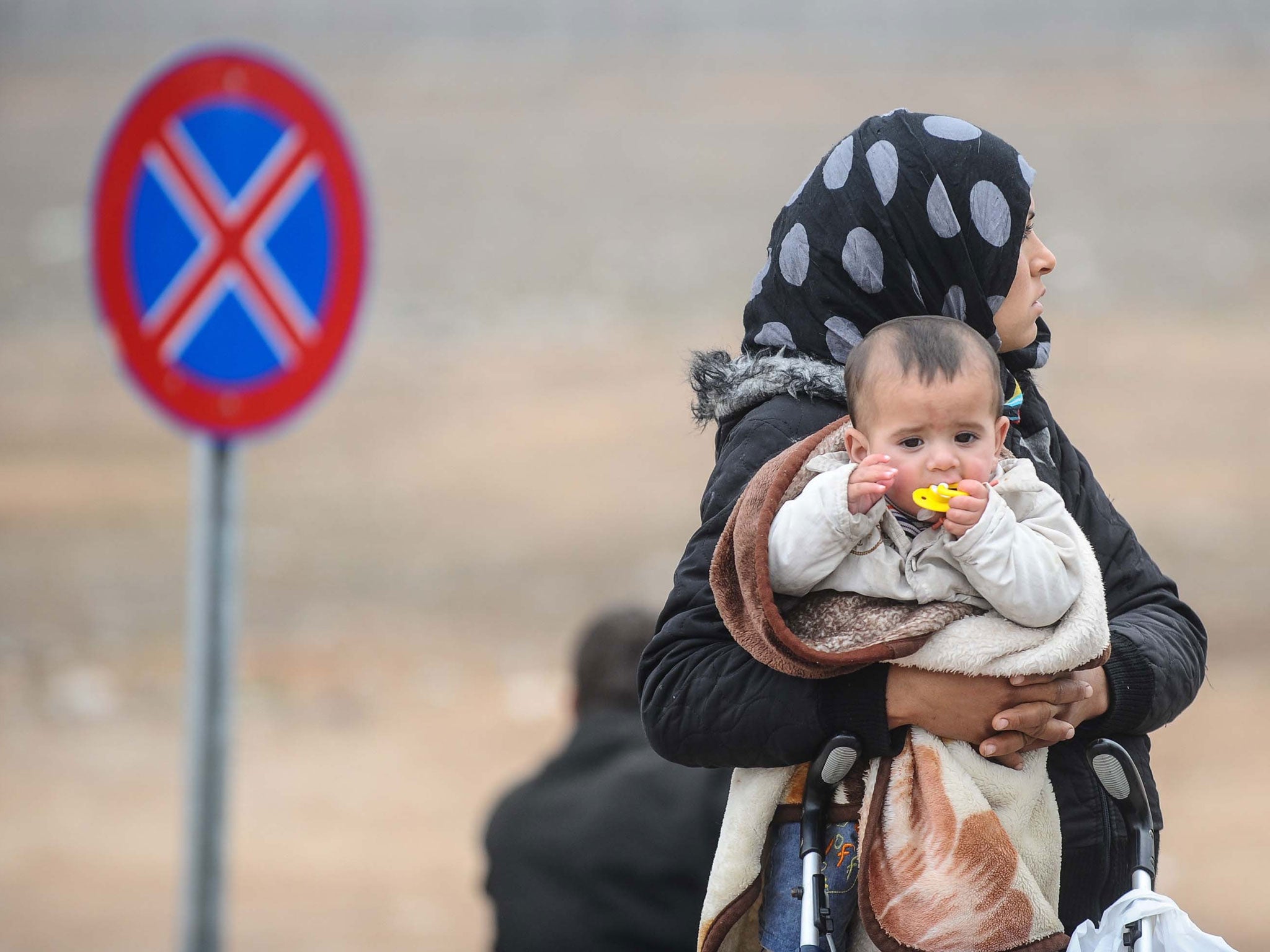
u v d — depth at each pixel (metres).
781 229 7.85
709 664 7.05
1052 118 121.69
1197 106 123.44
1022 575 6.55
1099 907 7.19
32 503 52.78
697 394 7.92
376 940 25.64
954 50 154.38
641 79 143.00
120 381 67.62
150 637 42.00
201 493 14.54
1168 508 49.06
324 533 50.06
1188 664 7.47
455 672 39.41
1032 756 6.95
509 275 85.19
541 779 12.45
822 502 6.62
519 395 65.44
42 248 90.00
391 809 31.77
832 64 148.62
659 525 50.53
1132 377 64.00
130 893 28.00
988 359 6.82
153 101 14.66
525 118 127.81
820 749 6.89
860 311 7.58
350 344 15.23
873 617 6.74
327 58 158.62
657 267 86.12
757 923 7.46
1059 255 85.06
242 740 35.41
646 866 11.84
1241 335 69.88
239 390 14.81
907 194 7.50
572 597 44.50
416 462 57.41
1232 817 29.77
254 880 28.23
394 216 98.88
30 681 38.69
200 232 14.80
